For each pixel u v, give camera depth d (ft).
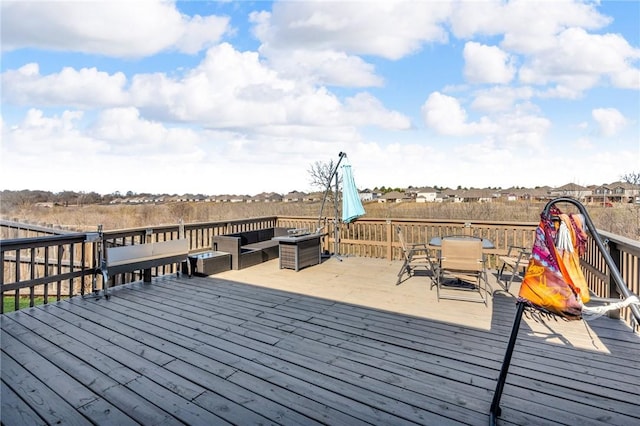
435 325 11.69
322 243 26.76
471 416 6.86
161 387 7.91
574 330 11.23
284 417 6.84
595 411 7.02
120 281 18.61
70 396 7.55
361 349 9.86
